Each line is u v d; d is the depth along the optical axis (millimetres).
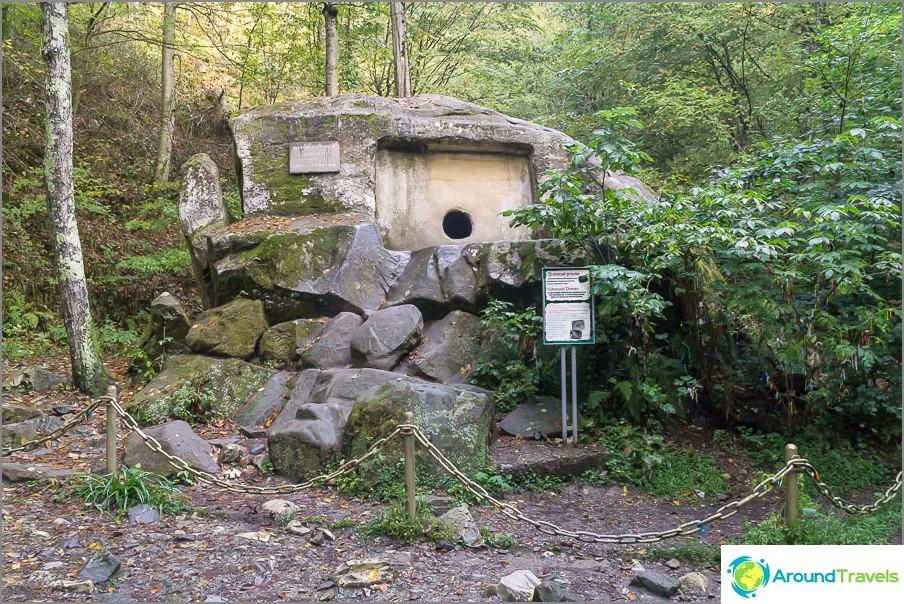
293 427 5664
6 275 10344
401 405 5387
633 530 4914
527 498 5469
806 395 6566
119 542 4172
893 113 7570
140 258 10914
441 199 9070
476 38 15570
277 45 16828
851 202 6562
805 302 6617
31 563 3850
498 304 7043
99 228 12102
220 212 8781
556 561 4246
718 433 6617
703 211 6551
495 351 7141
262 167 8719
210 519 4672
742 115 12695
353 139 8742
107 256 11570
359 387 6445
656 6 12570
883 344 6281
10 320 9742
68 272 7668
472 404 5738
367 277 7938
